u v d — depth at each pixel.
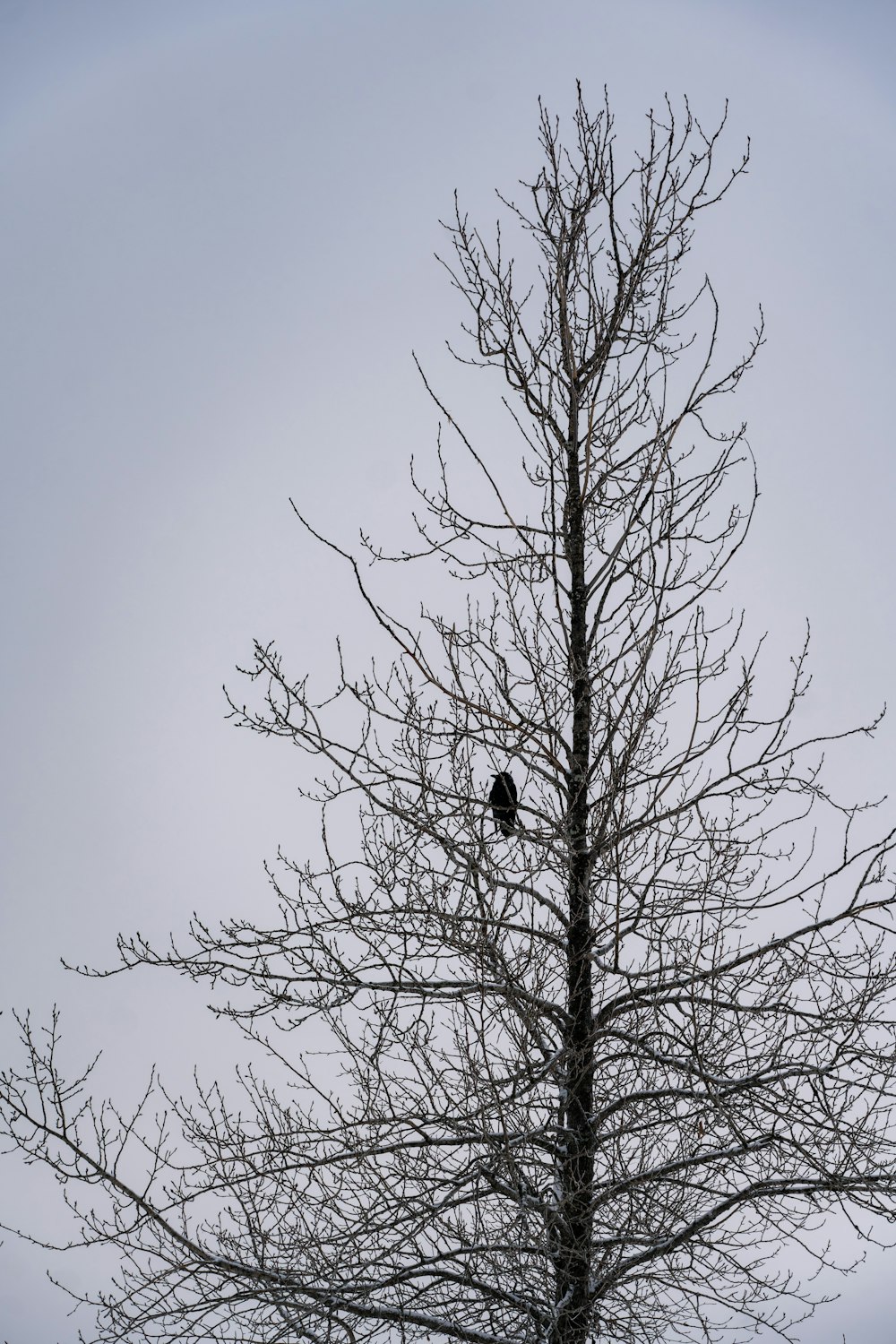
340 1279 9.82
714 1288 10.20
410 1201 9.87
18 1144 9.13
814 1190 9.68
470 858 9.96
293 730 10.51
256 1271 9.43
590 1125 10.36
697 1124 9.38
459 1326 9.73
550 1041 10.70
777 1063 9.94
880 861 10.09
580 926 10.76
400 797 10.48
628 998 10.39
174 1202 9.72
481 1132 9.98
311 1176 10.05
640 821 10.42
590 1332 10.02
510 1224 10.14
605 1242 9.98
